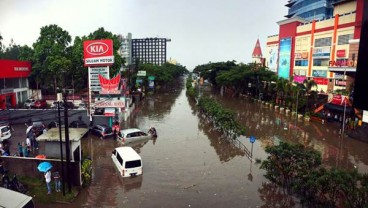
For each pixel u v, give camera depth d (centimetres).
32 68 5594
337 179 1453
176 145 2945
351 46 4334
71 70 5588
